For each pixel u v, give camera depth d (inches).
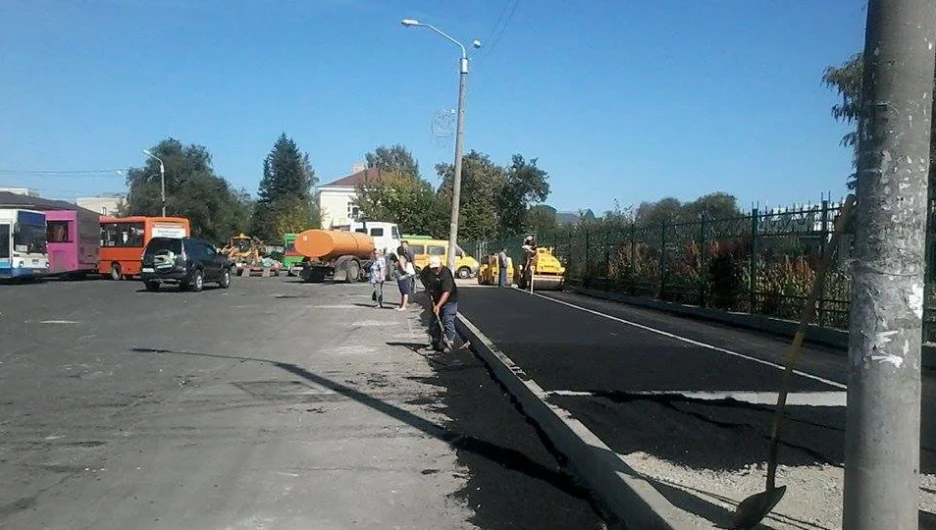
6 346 553.6
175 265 1190.9
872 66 144.7
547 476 249.8
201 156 3280.0
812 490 209.0
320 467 257.3
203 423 318.3
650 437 265.9
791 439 263.0
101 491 231.0
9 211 1360.7
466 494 230.2
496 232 2655.0
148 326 693.9
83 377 426.0
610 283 1055.0
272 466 257.9
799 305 609.0
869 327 143.3
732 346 515.8
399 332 658.8
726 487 212.5
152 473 249.3
